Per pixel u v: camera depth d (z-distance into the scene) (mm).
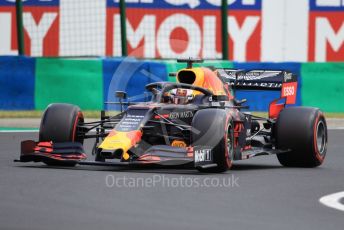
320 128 39188
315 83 66500
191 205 26406
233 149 35062
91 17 77375
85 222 23094
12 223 22750
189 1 78312
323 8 79125
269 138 41062
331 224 23891
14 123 59750
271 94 66625
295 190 30578
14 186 29594
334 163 41031
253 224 23406
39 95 63844
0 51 76500
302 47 79125
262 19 78812
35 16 76875
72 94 63844
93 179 31625
